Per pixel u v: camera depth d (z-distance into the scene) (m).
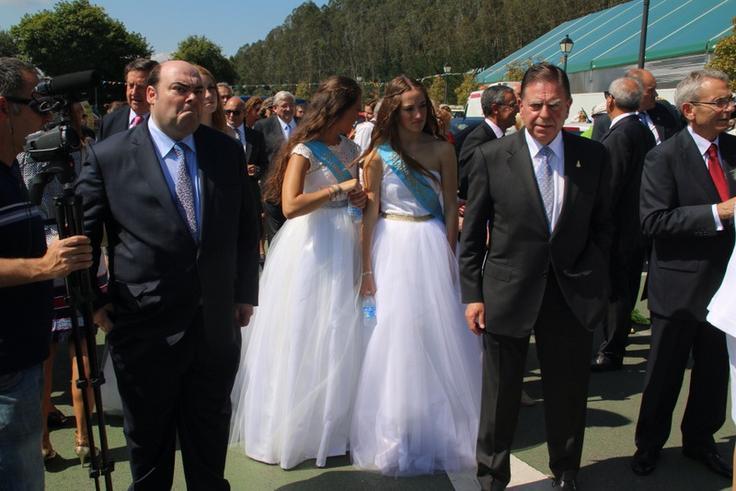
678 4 18.66
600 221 2.69
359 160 3.22
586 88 19.11
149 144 2.29
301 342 3.12
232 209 2.38
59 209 1.96
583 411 2.77
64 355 4.71
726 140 2.92
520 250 2.60
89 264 1.92
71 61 48.16
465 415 3.16
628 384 4.16
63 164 1.99
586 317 2.60
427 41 76.50
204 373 2.41
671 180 2.89
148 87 2.32
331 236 3.17
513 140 2.63
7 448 1.93
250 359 3.32
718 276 2.84
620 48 17.55
